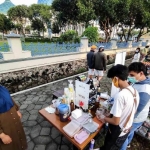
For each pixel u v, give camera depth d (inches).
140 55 272.8
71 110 65.2
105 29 457.7
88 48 258.5
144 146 81.2
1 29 1126.4
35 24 1240.8
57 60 200.7
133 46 473.4
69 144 81.9
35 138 87.0
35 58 169.3
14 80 154.8
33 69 171.5
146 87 52.2
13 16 1216.8
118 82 44.7
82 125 55.2
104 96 81.0
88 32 304.8
